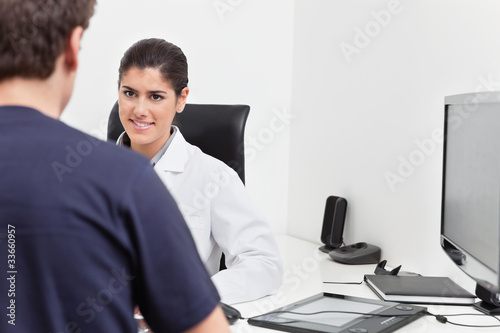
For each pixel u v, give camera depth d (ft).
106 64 7.24
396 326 4.19
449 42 5.68
